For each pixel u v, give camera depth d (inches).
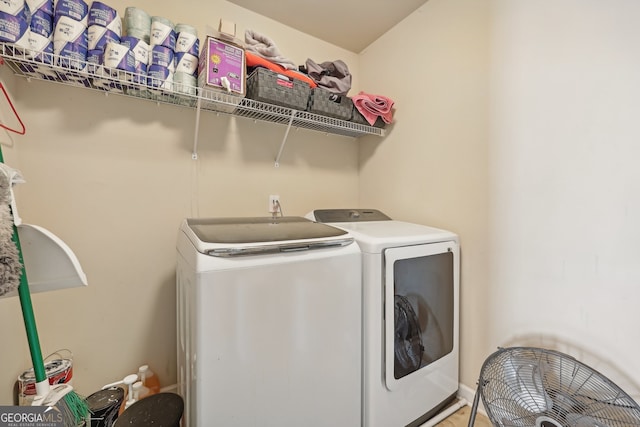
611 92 41.8
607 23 42.0
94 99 54.6
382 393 48.4
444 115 66.0
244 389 36.4
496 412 42.1
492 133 56.7
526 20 51.3
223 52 51.6
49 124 51.0
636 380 40.2
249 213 72.5
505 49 54.4
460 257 62.3
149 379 57.7
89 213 54.5
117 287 57.2
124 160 57.5
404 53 76.0
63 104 52.1
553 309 48.6
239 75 53.2
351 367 46.0
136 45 48.7
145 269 59.9
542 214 49.7
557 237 47.9
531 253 51.3
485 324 58.3
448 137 65.1
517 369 43.2
